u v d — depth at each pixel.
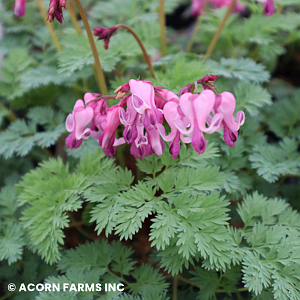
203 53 0.56
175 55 0.47
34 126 0.45
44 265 0.42
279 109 0.46
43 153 0.47
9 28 0.49
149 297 0.39
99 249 0.41
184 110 0.36
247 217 0.41
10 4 0.54
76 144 0.39
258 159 0.43
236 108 0.44
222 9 0.51
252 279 0.38
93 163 0.41
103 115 0.39
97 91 0.48
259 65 0.45
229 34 0.48
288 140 0.44
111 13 0.51
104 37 0.41
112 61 0.43
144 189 0.40
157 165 0.41
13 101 0.47
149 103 0.37
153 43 0.47
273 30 0.47
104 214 0.39
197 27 0.54
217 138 0.43
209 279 0.40
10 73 0.47
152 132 0.38
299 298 0.38
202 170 0.40
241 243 0.41
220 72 0.44
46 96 0.48
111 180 0.40
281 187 0.44
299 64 0.58
